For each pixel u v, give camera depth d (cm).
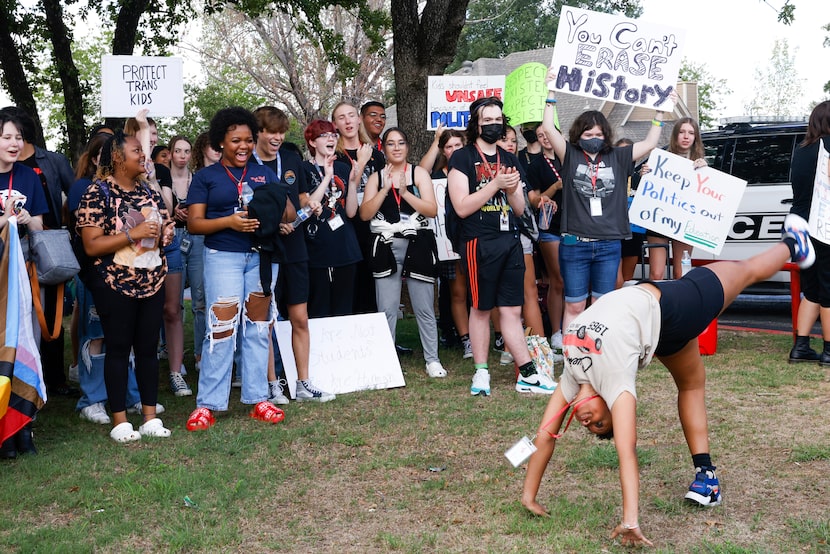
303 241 628
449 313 848
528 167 769
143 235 527
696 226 718
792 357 716
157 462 491
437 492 436
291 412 606
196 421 561
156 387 558
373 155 756
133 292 534
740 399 599
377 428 557
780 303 1191
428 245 712
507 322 638
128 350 546
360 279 789
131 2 1532
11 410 488
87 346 596
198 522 402
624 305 358
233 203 571
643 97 653
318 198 643
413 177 710
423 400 633
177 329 677
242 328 585
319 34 1606
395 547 368
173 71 622
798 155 700
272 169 623
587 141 649
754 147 1050
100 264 532
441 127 780
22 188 545
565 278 669
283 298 648
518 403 609
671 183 719
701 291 376
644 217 725
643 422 546
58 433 565
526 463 475
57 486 452
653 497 420
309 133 662
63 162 625
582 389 366
